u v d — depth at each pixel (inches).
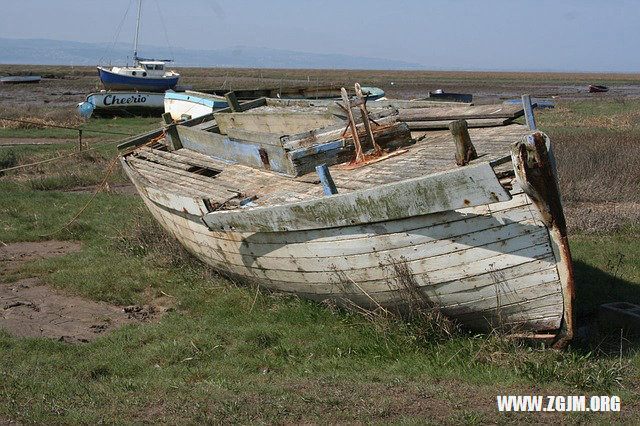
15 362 257.1
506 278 247.6
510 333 259.9
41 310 330.0
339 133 360.2
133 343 280.8
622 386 220.2
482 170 221.8
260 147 377.7
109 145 893.2
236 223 302.2
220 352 270.7
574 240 414.9
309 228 276.4
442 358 249.9
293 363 257.3
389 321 274.4
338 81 2716.5
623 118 1143.0
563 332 249.1
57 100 1802.4
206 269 384.8
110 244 443.8
